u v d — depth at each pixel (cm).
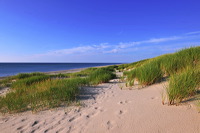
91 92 475
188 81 269
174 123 191
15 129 226
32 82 723
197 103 229
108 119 237
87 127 216
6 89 687
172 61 510
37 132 212
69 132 205
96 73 872
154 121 205
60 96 383
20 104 330
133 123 210
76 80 642
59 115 279
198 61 448
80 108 313
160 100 289
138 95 369
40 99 374
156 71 468
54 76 1102
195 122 184
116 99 359
